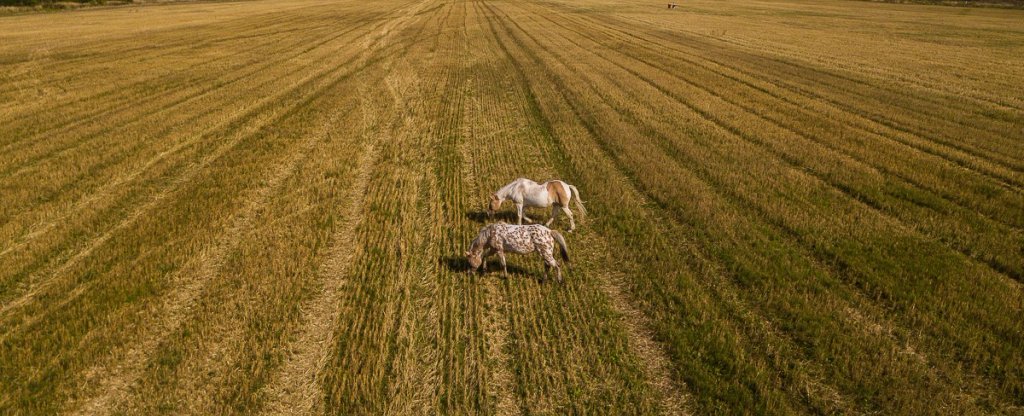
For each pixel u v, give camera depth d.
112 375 8.55
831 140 19.98
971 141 19.83
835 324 9.30
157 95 28.36
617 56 40.34
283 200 15.17
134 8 91.44
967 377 8.21
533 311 10.12
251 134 21.56
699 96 27.31
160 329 9.63
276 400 8.05
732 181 15.88
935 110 24.56
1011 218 13.30
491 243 10.67
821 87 29.69
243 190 15.85
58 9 88.31
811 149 18.81
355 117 24.05
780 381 8.17
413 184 16.44
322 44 47.94
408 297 10.54
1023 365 8.25
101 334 9.34
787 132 20.98
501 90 29.52
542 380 8.40
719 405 7.80
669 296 10.37
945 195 14.99
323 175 17.08
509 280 11.19
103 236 13.30
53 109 25.50
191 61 38.88
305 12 81.81
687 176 16.30
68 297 10.59
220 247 12.64
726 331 9.29
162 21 68.31
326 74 34.25
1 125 22.77
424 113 24.84
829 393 7.96
